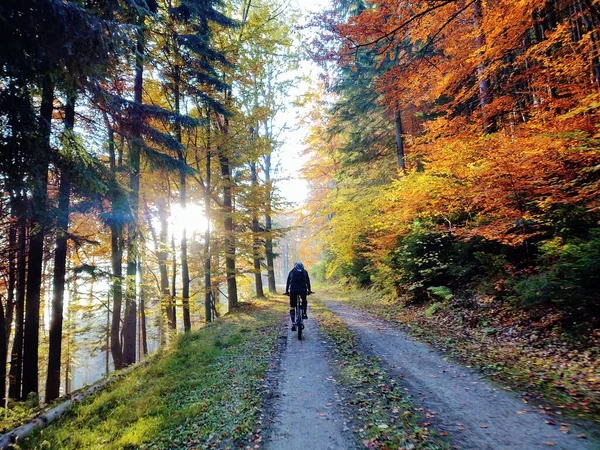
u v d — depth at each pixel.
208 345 8.47
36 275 7.17
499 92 10.41
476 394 4.50
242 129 14.43
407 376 5.41
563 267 5.86
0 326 8.23
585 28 8.76
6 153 4.77
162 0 12.09
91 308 14.29
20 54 4.23
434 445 3.44
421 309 10.47
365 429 3.90
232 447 3.77
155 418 4.62
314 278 37.97
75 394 6.32
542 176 6.99
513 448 3.27
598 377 4.39
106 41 5.01
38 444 4.39
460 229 8.99
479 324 7.54
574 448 3.17
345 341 7.91
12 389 9.29
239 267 19.08
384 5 8.16
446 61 10.10
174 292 16.78
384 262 13.83
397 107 11.92
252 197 16.12
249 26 14.80
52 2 3.99
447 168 9.57
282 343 8.17
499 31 8.60
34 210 6.16
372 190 17.86
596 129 6.72
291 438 3.85
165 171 11.69
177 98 12.63
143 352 15.30
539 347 5.73
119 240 10.39
